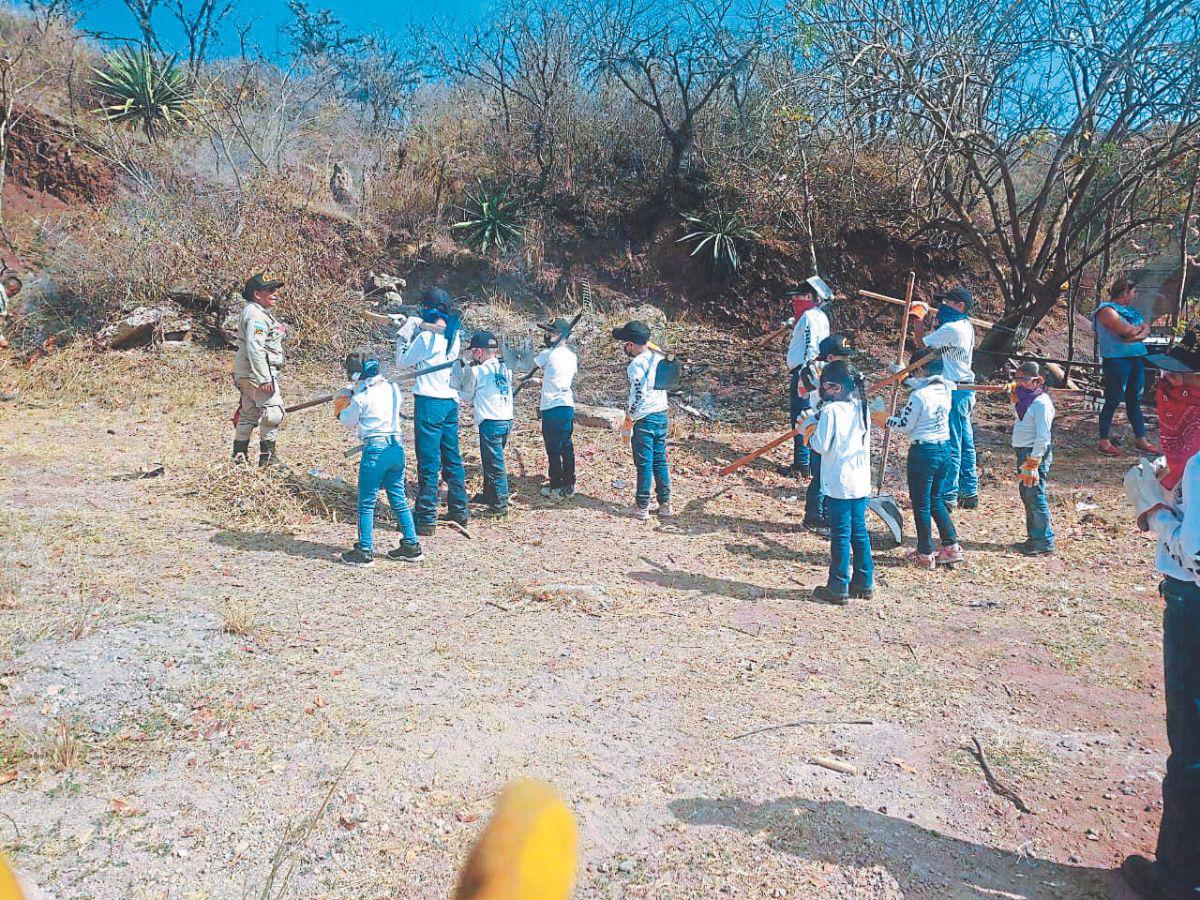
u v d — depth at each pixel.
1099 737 4.54
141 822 3.58
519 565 6.90
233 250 12.95
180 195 13.82
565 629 5.72
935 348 8.07
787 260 14.30
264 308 8.47
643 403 8.03
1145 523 3.25
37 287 12.61
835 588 6.29
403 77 17.45
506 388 8.07
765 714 4.69
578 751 4.26
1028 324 12.92
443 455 7.66
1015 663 5.38
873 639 5.71
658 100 14.63
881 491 8.25
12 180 14.30
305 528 7.40
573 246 14.81
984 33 11.09
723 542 7.63
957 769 4.21
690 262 14.57
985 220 14.47
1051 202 13.94
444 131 16.12
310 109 16.91
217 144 15.33
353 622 5.61
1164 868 3.24
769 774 4.11
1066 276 12.21
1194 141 11.23
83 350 11.83
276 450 9.37
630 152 15.38
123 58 15.71
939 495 7.00
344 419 6.66
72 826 3.53
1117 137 11.08
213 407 10.88
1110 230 12.20
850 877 3.45
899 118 12.14
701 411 11.50
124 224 13.40
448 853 3.50
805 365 8.00
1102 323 9.84
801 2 11.27
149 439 9.55
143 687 4.58
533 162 15.42
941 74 11.19
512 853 0.41
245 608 5.64
